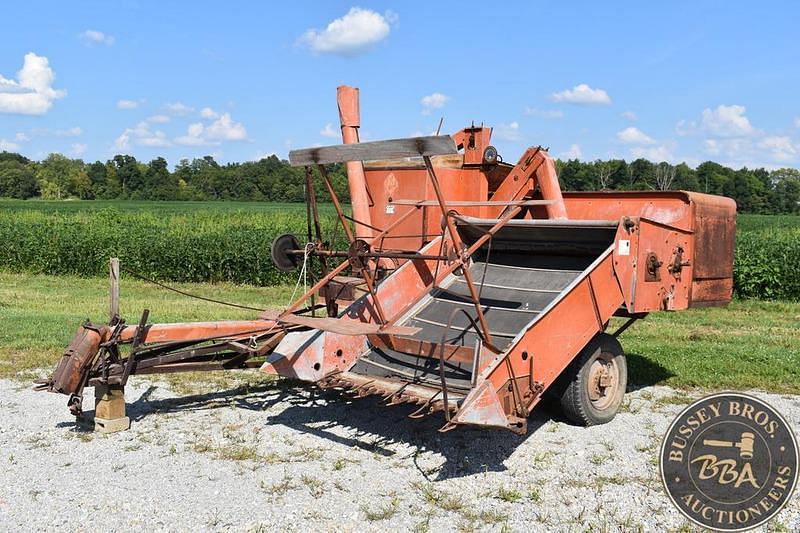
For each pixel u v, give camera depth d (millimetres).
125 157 104500
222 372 8672
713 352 9555
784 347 10211
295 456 5820
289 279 19312
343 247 19484
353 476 5398
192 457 5758
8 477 5281
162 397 7555
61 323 11102
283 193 87375
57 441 6117
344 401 7449
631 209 7852
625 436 6414
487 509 4844
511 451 6000
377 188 8820
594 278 6059
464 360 5801
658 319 13109
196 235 20641
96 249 20812
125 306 13508
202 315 12508
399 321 6934
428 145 5035
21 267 21781
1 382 7977
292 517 4656
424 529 4496
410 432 6469
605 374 6793
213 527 4496
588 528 4559
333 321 6133
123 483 5191
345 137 8758
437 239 7449
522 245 7527
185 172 101750
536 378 5613
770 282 16625
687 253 7117
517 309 6605
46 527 4469
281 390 7879
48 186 101875
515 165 8531
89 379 6258
